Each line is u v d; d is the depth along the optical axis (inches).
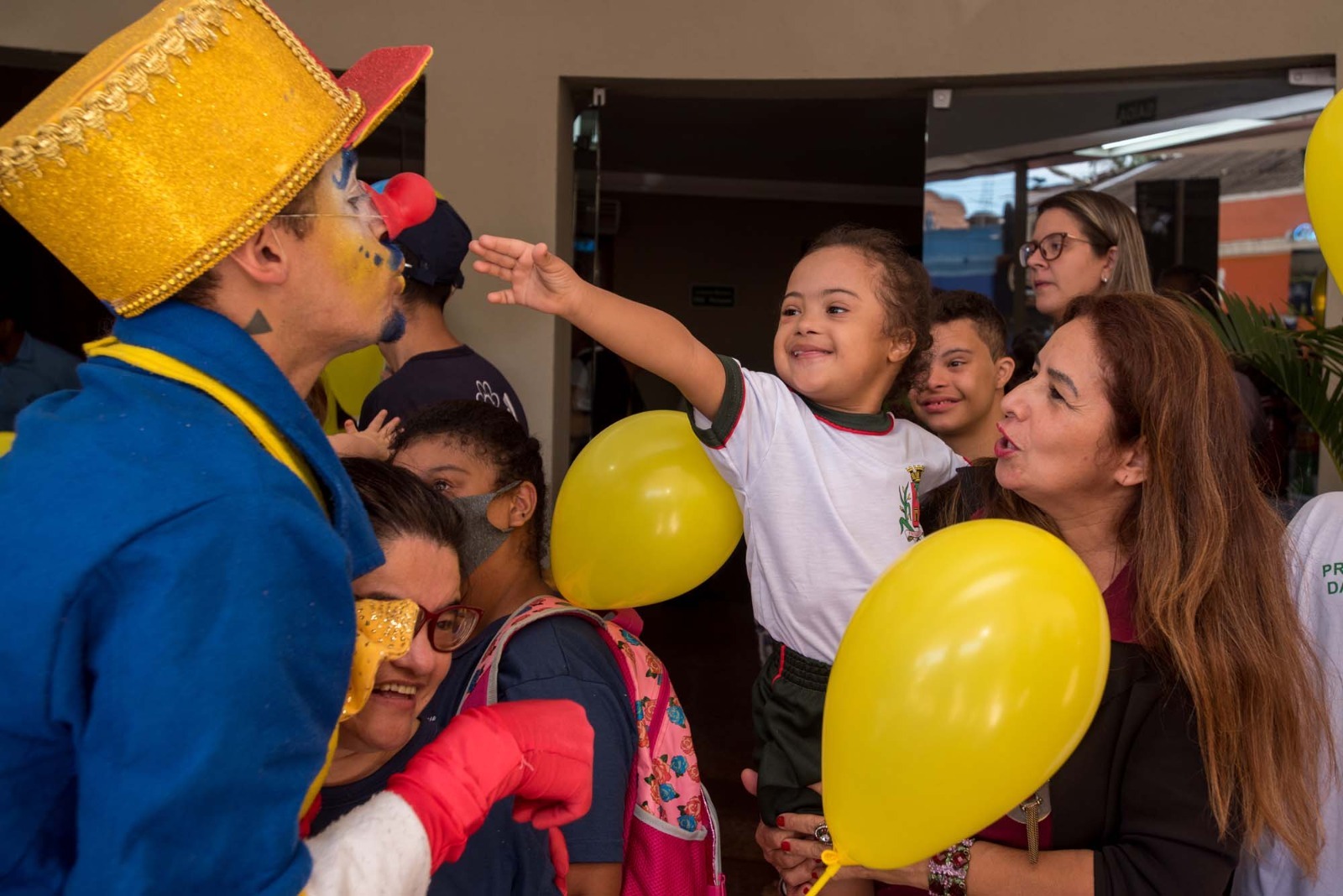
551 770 38.6
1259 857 53.4
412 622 37.5
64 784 28.9
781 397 63.1
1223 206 139.8
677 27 139.3
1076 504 53.4
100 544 26.7
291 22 138.4
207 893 27.0
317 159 32.7
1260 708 47.1
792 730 63.9
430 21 139.5
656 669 58.3
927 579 44.9
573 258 150.9
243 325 33.3
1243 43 131.0
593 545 62.2
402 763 46.5
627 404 246.2
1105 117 141.8
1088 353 51.0
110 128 28.9
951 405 94.7
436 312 88.6
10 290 226.1
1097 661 43.6
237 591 27.5
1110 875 47.5
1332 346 96.4
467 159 140.6
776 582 64.0
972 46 137.9
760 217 342.6
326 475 33.7
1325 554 53.6
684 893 55.2
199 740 26.4
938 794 42.7
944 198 146.1
